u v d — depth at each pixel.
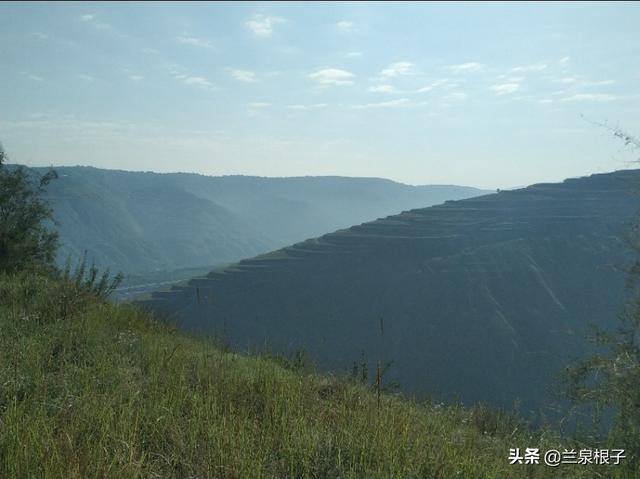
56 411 4.81
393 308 107.25
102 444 4.16
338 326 105.12
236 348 8.52
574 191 143.38
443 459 4.64
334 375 7.29
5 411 4.64
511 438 6.22
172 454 4.21
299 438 4.55
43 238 16.56
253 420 5.16
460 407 7.29
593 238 112.06
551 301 98.88
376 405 6.18
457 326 97.44
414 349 93.38
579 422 5.29
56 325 8.02
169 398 5.31
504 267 110.62
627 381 4.97
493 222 136.38
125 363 6.50
